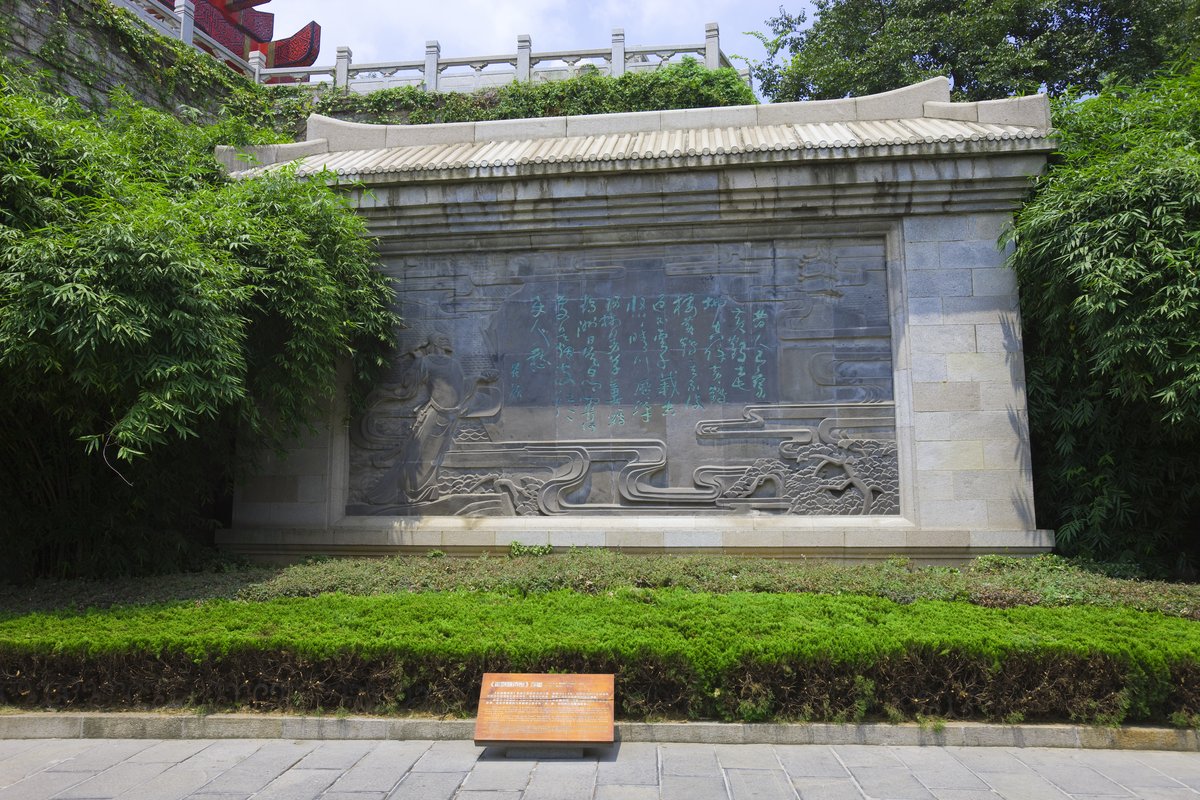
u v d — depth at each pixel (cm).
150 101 1365
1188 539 903
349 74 2030
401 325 986
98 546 832
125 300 652
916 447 888
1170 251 732
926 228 920
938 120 998
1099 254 764
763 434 922
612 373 953
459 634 586
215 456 927
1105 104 914
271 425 915
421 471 967
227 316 738
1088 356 854
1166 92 893
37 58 1151
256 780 474
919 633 567
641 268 965
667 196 928
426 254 997
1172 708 549
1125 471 854
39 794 455
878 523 887
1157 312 731
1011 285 898
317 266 841
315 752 523
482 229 969
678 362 945
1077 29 1770
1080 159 859
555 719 515
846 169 900
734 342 941
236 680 577
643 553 907
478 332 980
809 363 929
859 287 934
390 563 826
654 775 478
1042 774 482
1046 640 557
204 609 659
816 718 546
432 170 934
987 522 868
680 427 935
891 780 471
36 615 643
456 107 1922
